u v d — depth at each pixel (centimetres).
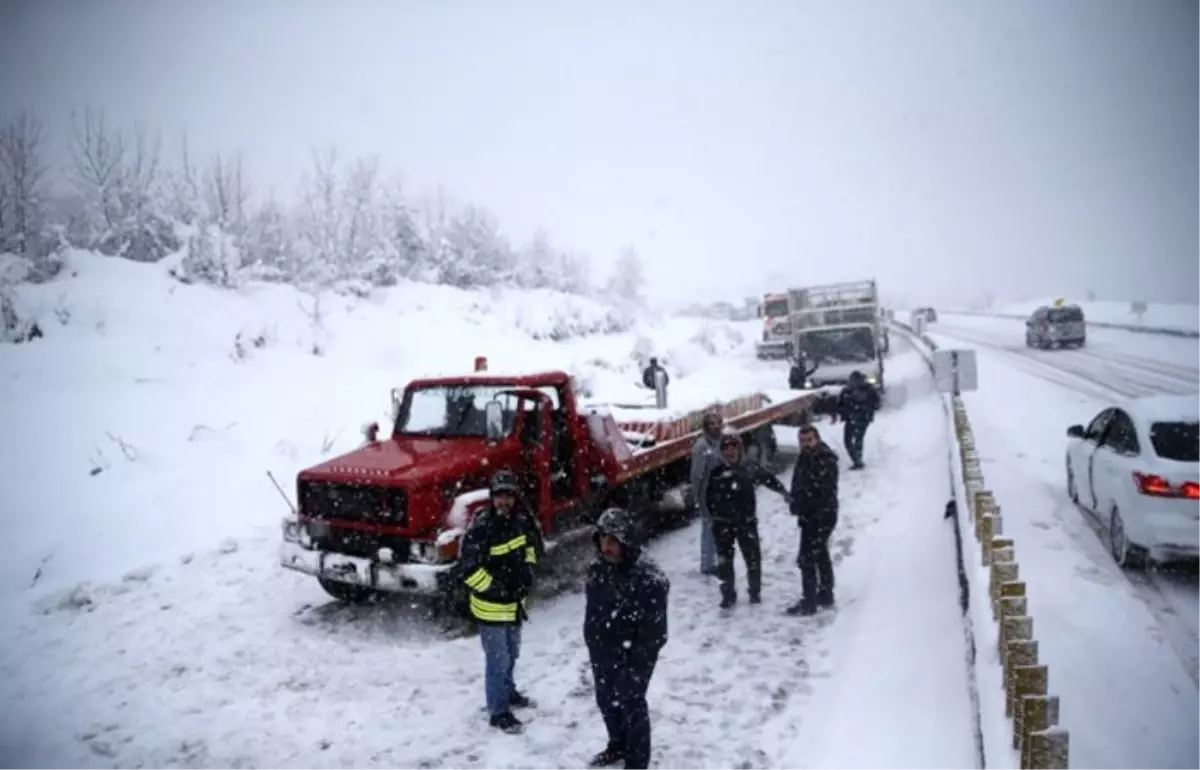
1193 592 709
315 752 525
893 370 2616
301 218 2733
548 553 834
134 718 579
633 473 913
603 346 2773
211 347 1722
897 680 558
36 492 1070
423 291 2616
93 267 1955
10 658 689
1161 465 729
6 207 2230
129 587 853
